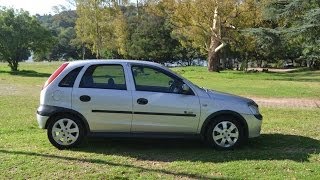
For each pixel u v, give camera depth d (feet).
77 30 234.17
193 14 156.35
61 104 27.30
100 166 23.88
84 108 27.27
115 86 27.55
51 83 27.63
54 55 320.70
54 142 27.48
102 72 27.89
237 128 27.96
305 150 28.63
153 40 246.68
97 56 231.91
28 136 31.96
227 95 28.48
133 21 245.65
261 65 247.70
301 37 82.38
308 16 73.77
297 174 22.80
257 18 145.69
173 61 262.26
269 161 25.29
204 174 22.71
